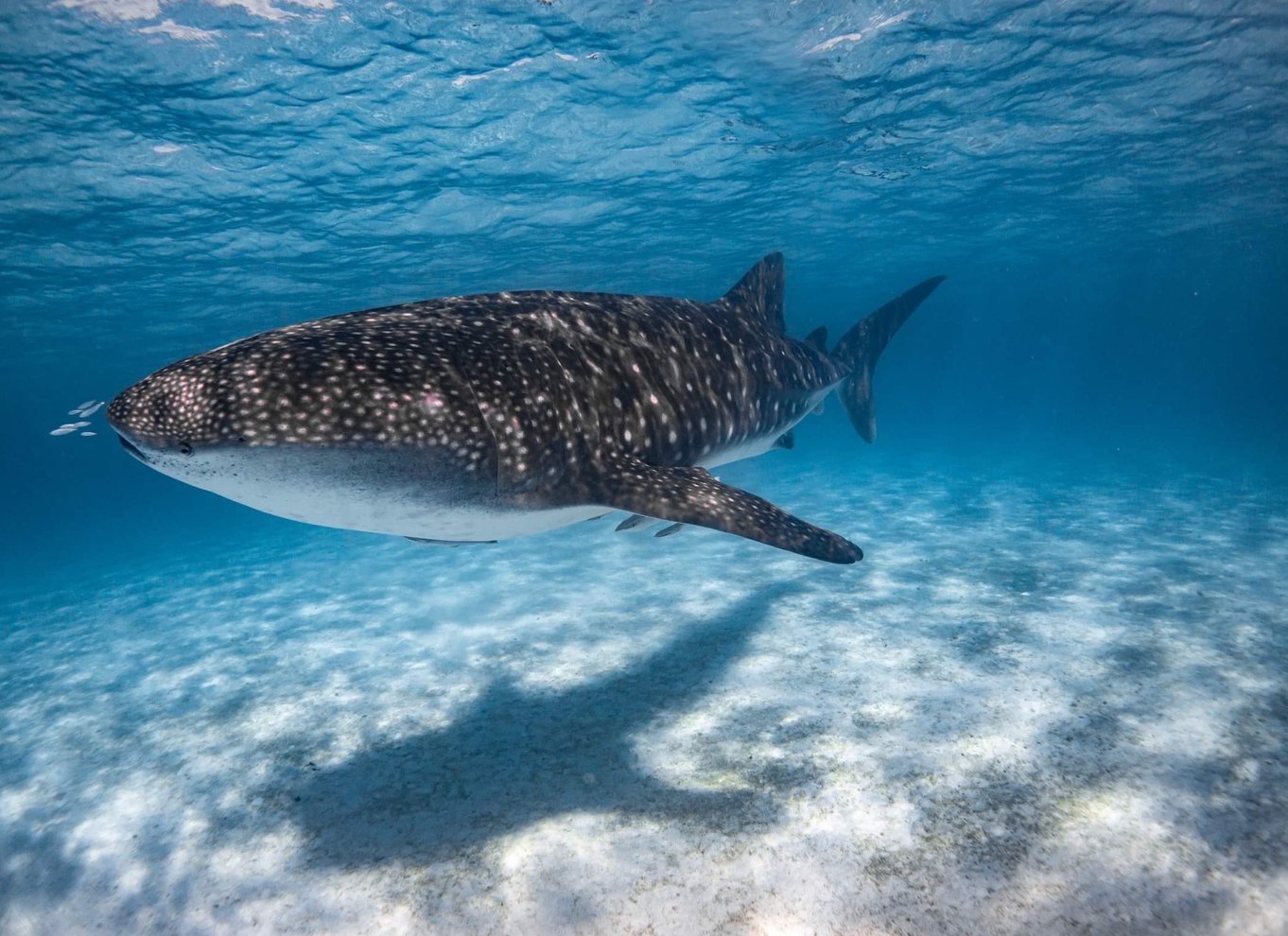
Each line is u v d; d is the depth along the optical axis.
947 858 3.61
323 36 10.31
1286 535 11.20
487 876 3.79
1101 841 3.62
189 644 9.84
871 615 7.78
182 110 11.60
